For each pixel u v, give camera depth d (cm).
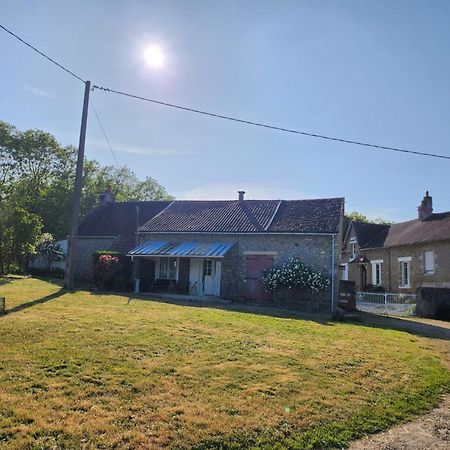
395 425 771
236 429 677
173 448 611
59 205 5166
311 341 1320
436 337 1678
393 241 3781
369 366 1089
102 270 2562
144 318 1445
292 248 2556
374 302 2881
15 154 5172
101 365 897
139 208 3731
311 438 682
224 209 3059
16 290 2002
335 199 2881
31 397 719
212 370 930
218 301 2395
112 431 633
